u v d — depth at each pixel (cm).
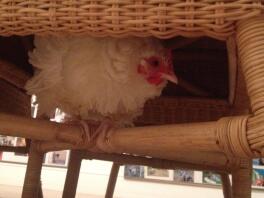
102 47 53
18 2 41
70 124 53
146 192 191
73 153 91
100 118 60
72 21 40
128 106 59
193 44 71
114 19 38
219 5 36
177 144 40
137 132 46
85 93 56
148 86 57
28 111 84
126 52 53
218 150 37
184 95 78
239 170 69
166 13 37
